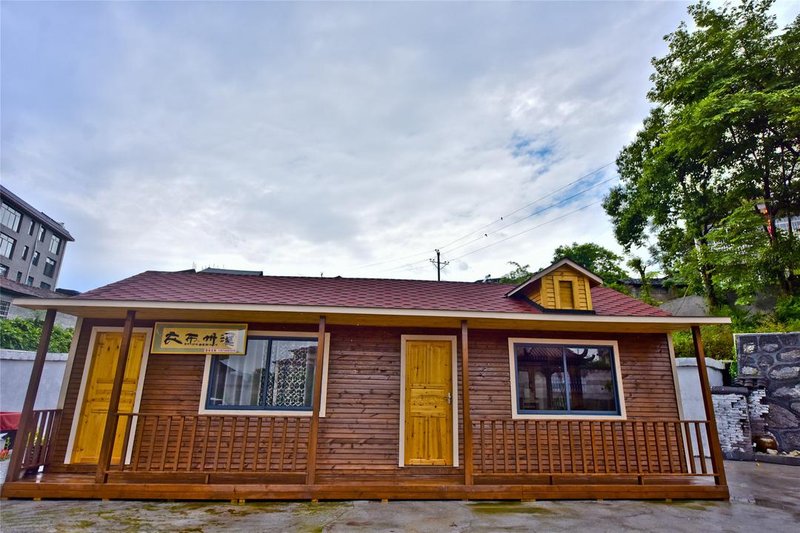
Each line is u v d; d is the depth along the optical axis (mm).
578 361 6941
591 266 21703
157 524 4250
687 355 12031
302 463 6129
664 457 6707
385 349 6730
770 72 12703
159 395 6246
